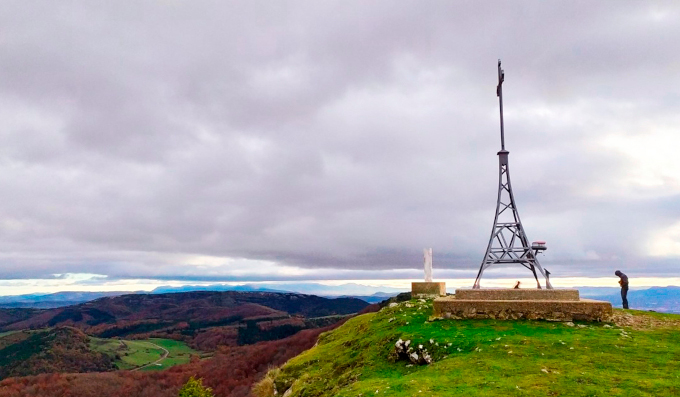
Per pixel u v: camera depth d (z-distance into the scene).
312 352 29.28
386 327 25.89
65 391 100.69
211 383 89.56
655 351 17.31
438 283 32.94
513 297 25.25
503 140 29.94
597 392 13.29
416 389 14.77
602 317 22.69
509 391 13.74
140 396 97.56
